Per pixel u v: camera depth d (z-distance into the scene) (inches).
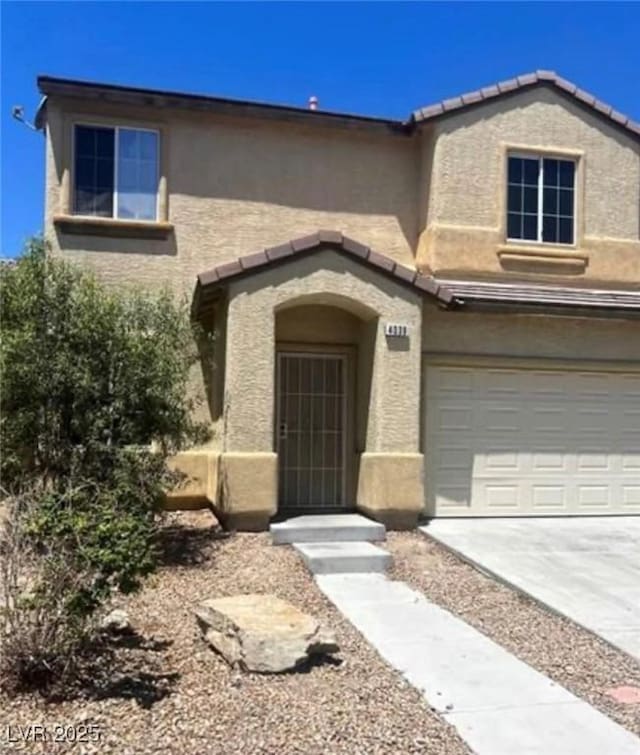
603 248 695.7
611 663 334.3
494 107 679.7
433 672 314.7
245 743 244.8
